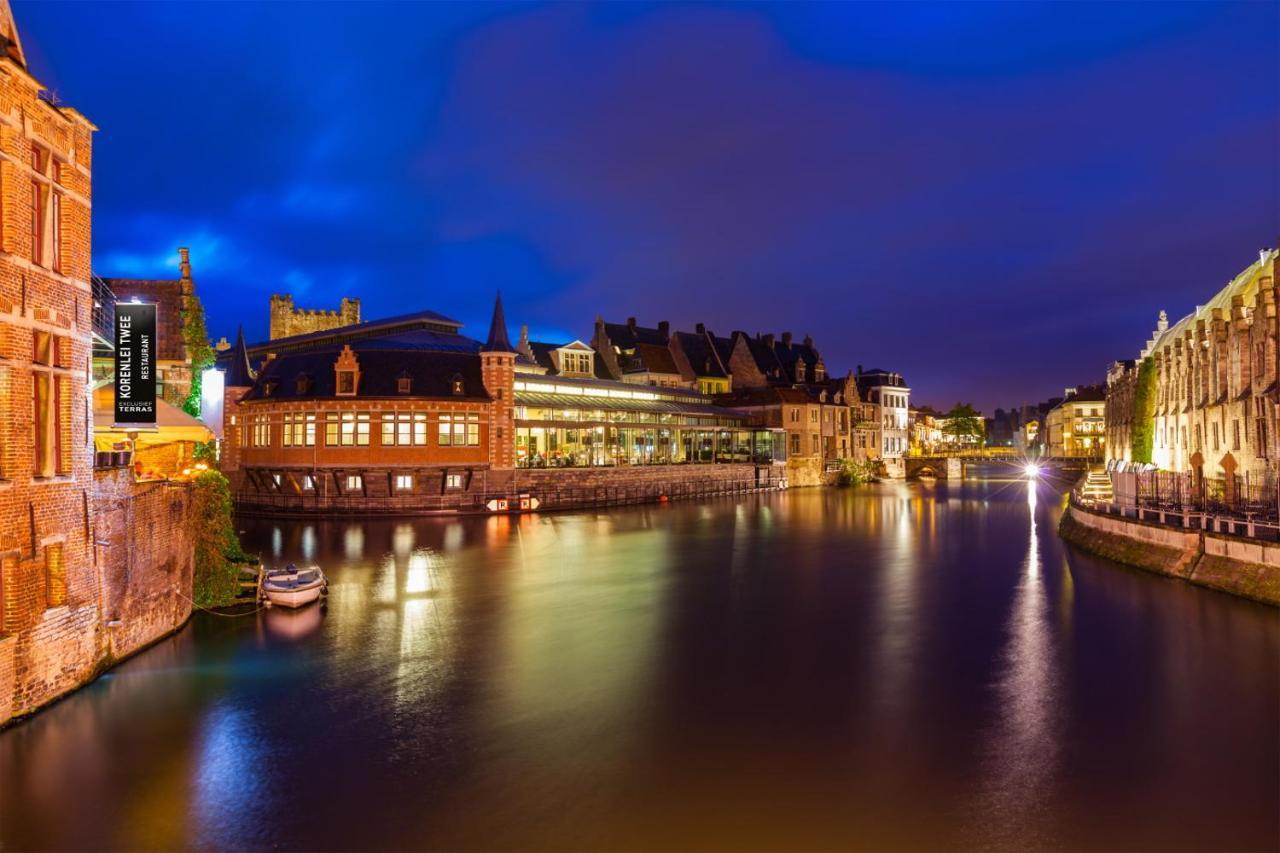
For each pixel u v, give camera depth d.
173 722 18.78
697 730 18.59
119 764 16.66
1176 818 14.52
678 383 113.31
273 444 66.56
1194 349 50.81
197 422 32.66
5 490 16.77
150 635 24.12
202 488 29.33
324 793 15.57
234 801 15.27
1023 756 17.08
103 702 19.83
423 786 15.88
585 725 18.91
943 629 27.33
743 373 122.25
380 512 63.66
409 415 65.06
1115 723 18.75
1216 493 43.97
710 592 33.91
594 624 28.27
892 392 126.44
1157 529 36.12
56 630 18.73
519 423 71.12
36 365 17.78
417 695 20.89
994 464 175.62
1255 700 19.97
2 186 16.58
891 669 22.97
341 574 37.91
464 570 39.22
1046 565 39.94
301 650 24.66
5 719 17.27
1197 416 50.03
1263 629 25.88
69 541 19.09
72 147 18.88
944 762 16.84
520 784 15.95
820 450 107.12
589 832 14.18
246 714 19.42
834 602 31.83
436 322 77.75
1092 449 148.00
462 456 66.56
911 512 69.56
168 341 46.47
